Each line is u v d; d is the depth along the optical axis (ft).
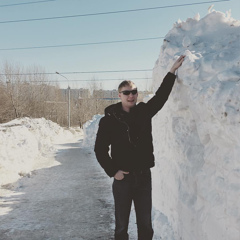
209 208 6.70
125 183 7.69
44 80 135.33
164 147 11.28
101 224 13.42
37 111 130.41
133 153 7.61
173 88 8.98
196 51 8.71
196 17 10.28
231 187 5.71
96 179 24.12
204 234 6.91
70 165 31.83
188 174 8.05
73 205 16.60
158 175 12.32
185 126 8.77
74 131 100.32
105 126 7.75
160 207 12.09
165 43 10.53
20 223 13.67
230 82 6.45
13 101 116.57
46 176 25.50
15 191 19.93
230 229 5.68
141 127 7.69
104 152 7.70
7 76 115.85
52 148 47.21
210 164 7.04
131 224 12.93
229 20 9.53
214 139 6.66
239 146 5.63
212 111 6.31
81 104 148.46
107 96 159.63
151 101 8.14
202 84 7.25
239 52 7.47
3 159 24.79
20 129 38.04
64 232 12.50
